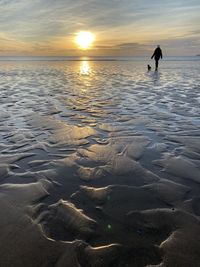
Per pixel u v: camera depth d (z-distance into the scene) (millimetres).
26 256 1986
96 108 7480
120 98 9039
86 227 2332
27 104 8016
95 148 4316
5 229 2293
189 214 2514
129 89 11172
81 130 5340
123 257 1980
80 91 10852
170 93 9844
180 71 22016
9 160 3836
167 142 4566
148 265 1899
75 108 7488
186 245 2080
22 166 3643
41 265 1908
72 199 2805
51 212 2561
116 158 3898
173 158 3863
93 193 2926
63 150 4242
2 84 13180
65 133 5129
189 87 11406
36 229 2297
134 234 2234
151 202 2736
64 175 3367
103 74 19984
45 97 9328
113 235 2225
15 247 2076
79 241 2152
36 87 12125
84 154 4062
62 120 6148
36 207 2643
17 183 3160
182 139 4695
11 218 2453
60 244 2115
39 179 3258
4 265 1900
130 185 3105
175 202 2730
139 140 4699
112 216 2500
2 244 2107
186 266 1876
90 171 3477
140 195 2877
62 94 10047
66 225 2359
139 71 22734
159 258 1958
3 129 5383
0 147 4363
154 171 3457
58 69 27359
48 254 2008
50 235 2223
